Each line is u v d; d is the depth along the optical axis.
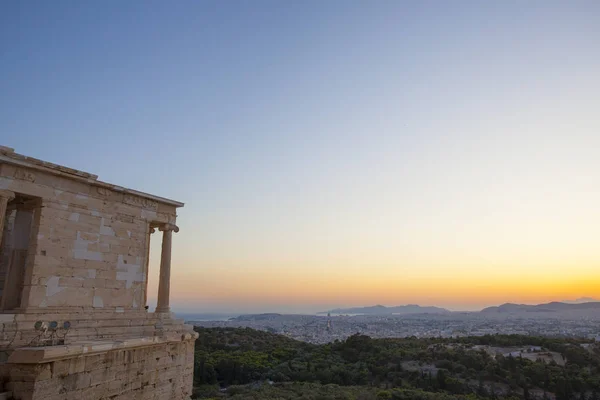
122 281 31.95
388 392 80.12
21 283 27.89
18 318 25.23
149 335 32.00
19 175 26.53
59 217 28.31
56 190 28.36
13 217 32.34
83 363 24.48
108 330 29.58
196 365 97.00
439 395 80.25
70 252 28.70
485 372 96.69
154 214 35.12
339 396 75.50
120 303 31.61
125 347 27.53
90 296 29.58
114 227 31.88
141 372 29.73
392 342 127.75
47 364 21.89
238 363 100.25
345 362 109.06
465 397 79.88
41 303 26.69
